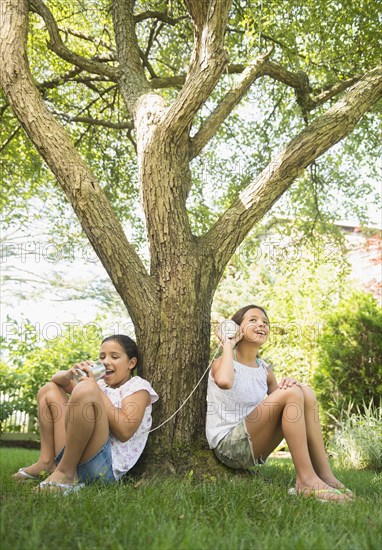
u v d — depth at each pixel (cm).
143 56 645
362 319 815
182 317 394
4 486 307
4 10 412
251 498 274
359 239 1305
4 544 178
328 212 807
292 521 238
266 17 570
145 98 457
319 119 422
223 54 394
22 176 776
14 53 407
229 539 196
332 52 650
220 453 357
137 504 244
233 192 763
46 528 201
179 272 401
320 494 300
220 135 785
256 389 366
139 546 183
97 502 248
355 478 469
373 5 589
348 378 805
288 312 1000
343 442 684
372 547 191
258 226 822
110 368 367
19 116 405
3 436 1018
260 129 761
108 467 329
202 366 395
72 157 400
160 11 631
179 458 374
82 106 805
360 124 714
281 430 345
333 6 622
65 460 313
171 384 383
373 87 428
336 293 993
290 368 982
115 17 520
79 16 735
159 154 416
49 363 962
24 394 973
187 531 193
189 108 403
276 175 419
